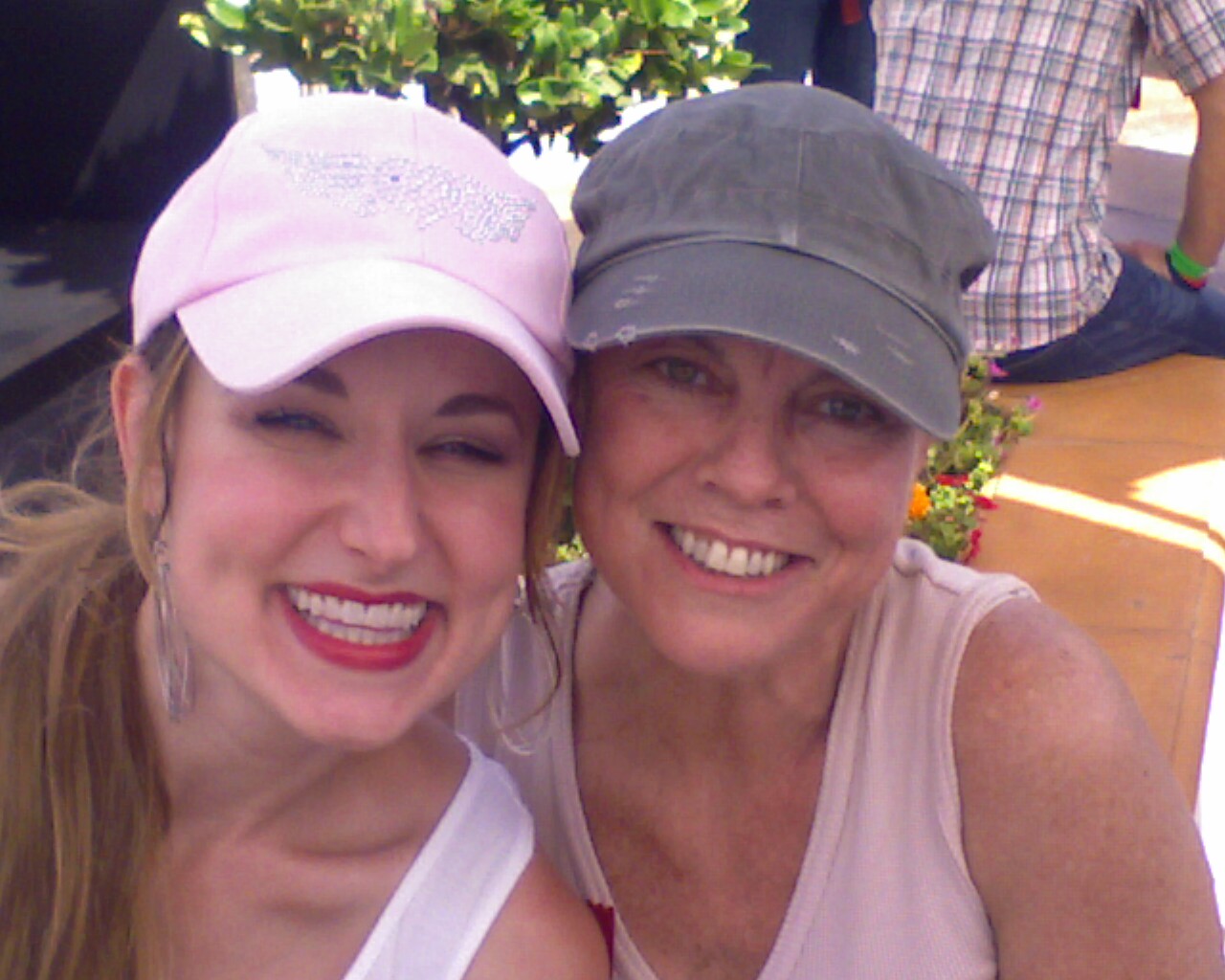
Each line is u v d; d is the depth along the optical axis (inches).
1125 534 52.9
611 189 23.5
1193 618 47.8
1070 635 24.0
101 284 61.9
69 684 24.2
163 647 23.3
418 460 21.3
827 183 21.8
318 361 19.5
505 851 24.0
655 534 23.5
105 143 68.2
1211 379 66.1
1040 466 58.1
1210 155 62.4
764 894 25.5
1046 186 61.4
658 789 26.2
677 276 21.4
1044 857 23.0
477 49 38.1
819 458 22.2
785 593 23.2
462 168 22.5
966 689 23.7
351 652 21.5
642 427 22.6
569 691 27.1
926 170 22.6
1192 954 23.0
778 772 25.3
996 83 60.6
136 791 24.2
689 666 23.6
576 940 23.9
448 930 23.4
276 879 24.2
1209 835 40.6
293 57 37.1
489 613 22.3
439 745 25.0
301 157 21.8
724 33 41.0
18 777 24.4
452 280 20.9
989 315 64.1
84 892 23.8
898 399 20.9
